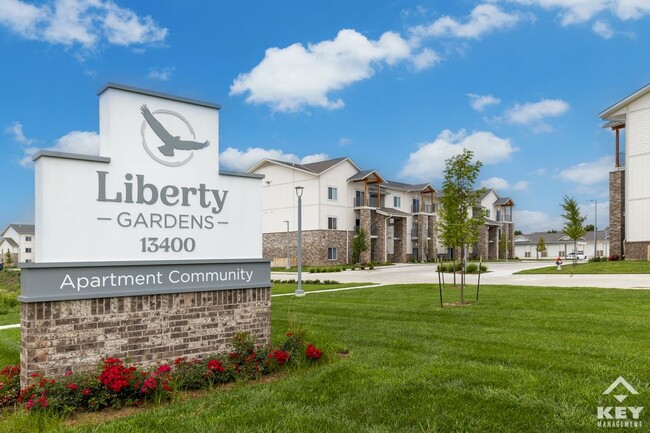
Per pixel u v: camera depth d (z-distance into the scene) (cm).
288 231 4712
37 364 575
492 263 5375
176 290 688
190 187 727
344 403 556
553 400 546
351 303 1574
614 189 3644
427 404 542
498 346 841
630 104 3469
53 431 475
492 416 505
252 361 691
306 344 788
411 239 5969
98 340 620
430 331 1002
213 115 759
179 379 630
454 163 1656
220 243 754
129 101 673
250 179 795
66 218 614
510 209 7438
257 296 778
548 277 2750
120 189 659
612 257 3622
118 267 641
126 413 546
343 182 5166
